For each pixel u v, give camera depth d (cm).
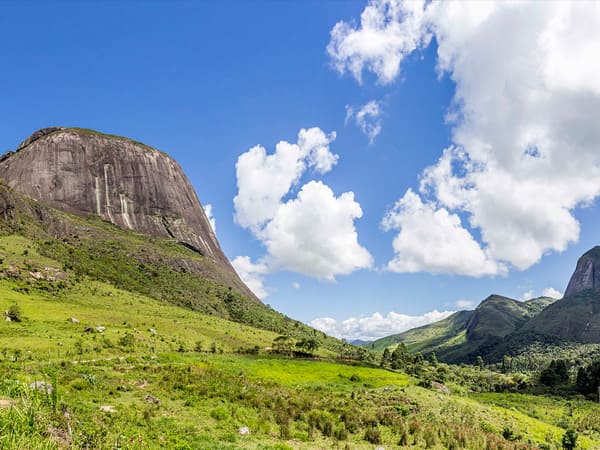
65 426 1808
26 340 6794
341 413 3953
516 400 11900
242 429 2841
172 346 8906
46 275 12650
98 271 15412
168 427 2558
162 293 16462
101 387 3397
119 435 2034
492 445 3766
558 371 16950
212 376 4728
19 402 1817
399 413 4834
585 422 8438
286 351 11925
